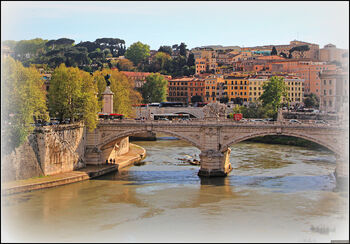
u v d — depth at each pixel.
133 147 157.38
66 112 115.25
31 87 100.06
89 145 119.00
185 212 83.50
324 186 100.56
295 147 166.38
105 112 133.50
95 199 91.06
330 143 105.12
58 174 105.69
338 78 178.75
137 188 100.12
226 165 116.19
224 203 88.81
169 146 169.38
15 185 91.44
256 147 166.75
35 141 100.75
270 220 79.12
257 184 103.31
